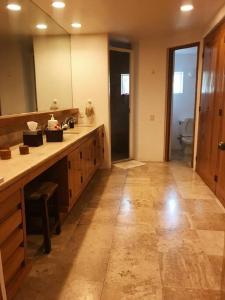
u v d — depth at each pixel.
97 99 4.47
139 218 2.72
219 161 3.18
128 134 5.36
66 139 2.77
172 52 4.73
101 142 4.39
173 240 2.29
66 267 1.93
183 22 3.68
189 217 2.74
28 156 1.94
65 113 3.95
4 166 1.64
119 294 1.66
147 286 1.72
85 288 1.71
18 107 2.74
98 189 3.62
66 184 2.49
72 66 4.41
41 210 2.04
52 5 2.95
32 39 3.09
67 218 2.73
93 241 2.29
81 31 4.11
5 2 2.50
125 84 5.17
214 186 3.38
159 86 4.91
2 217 1.30
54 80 3.80
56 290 1.70
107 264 1.96
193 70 5.85
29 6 2.90
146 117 5.09
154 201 3.18
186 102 6.00
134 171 4.52
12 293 1.39
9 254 1.35
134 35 4.46
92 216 2.78
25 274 1.54
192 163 4.65
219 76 3.19
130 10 3.14
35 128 2.48
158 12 3.23
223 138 3.02
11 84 2.59
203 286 1.72
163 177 4.15
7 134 2.40
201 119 4.11
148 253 2.10
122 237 2.35
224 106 2.98
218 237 2.34
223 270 1.48
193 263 1.96
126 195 3.38
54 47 3.75
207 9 3.12
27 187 2.14
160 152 5.17
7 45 2.53
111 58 5.02
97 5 2.96
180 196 3.33
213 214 2.81
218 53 3.24
